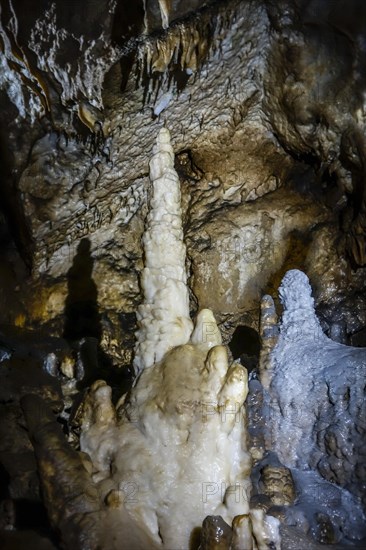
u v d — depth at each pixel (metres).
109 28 5.00
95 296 6.16
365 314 5.86
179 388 3.28
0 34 5.01
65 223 5.91
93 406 3.46
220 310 6.02
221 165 6.23
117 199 6.06
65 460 3.23
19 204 5.75
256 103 5.92
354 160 5.60
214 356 3.30
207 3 5.10
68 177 5.73
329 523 3.54
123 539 2.94
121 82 5.29
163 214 3.65
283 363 4.08
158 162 3.69
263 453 3.93
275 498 3.61
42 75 5.19
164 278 3.60
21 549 3.15
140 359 3.57
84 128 5.49
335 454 3.77
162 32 5.14
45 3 4.86
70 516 3.05
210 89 5.66
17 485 3.56
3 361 5.05
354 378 3.79
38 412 3.48
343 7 5.13
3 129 5.46
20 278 6.04
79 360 5.21
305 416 3.94
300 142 5.91
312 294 5.93
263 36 5.45
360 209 5.71
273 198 6.20
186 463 3.22
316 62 5.46
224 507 3.17
